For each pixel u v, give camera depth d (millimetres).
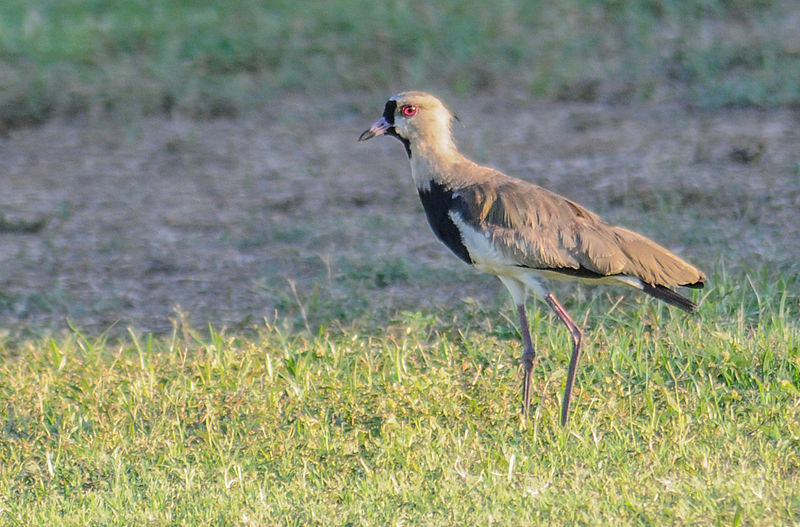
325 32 25453
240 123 22547
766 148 19391
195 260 16594
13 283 15938
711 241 15656
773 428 10047
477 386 11695
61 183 20031
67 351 13125
